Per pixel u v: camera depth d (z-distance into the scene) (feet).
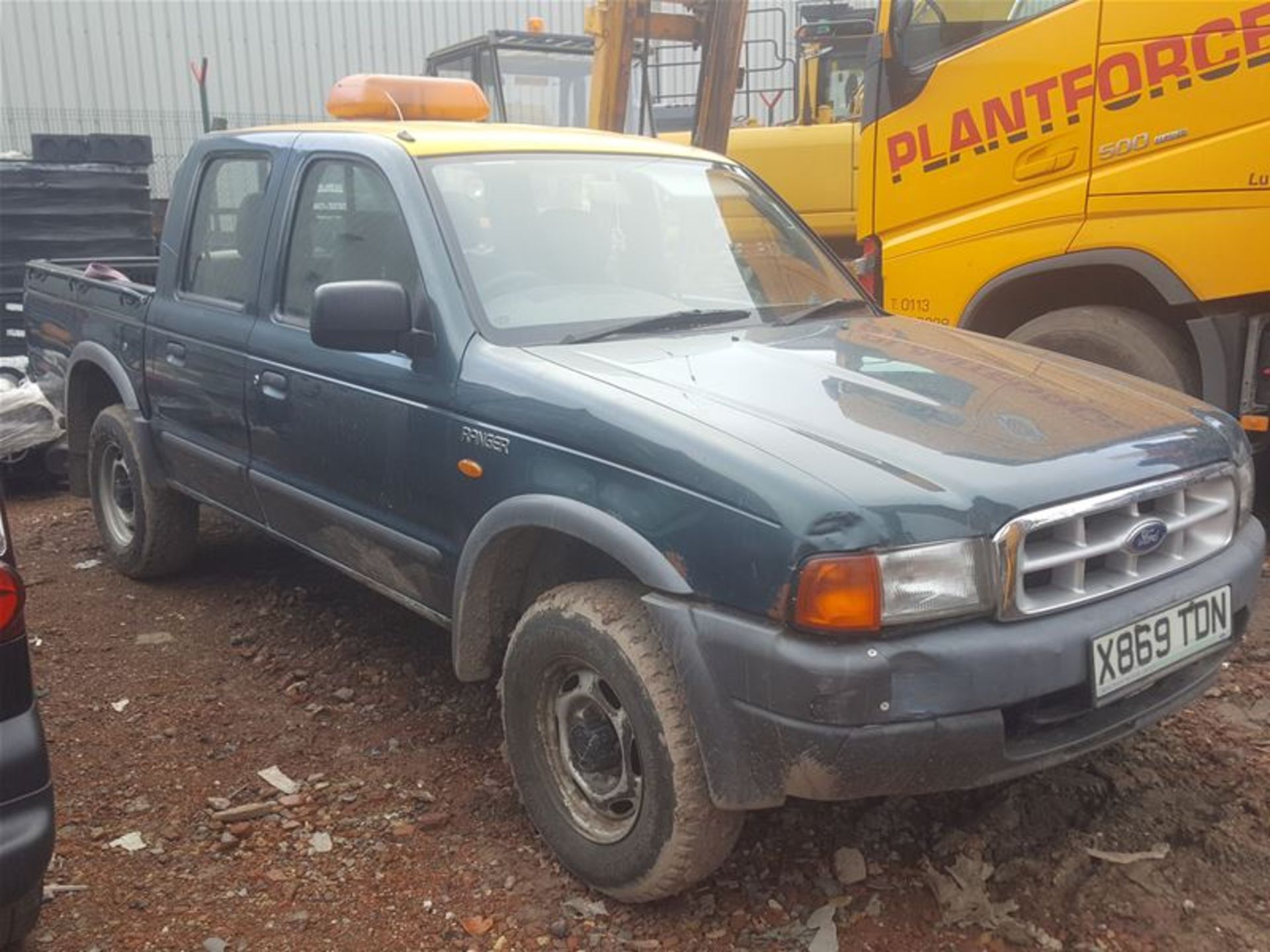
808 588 7.89
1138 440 9.32
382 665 14.29
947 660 7.95
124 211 32.78
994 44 18.13
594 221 12.44
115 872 10.23
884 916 9.38
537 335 10.96
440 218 11.53
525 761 10.19
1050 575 8.61
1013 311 19.43
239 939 9.34
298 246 13.38
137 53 54.54
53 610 16.33
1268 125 15.49
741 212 13.85
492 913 9.62
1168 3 16.10
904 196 19.93
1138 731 9.40
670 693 8.77
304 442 12.75
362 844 10.63
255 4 56.39
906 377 10.34
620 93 28.25
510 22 60.70
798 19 37.58
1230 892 9.55
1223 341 16.61
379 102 15.62
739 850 10.23
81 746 12.48
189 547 16.99
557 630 9.54
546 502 9.59
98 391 18.26
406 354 11.18
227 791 11.58
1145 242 16.84
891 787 8.14
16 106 53.06
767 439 8.63
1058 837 10.25
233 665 14.47
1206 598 9.35
